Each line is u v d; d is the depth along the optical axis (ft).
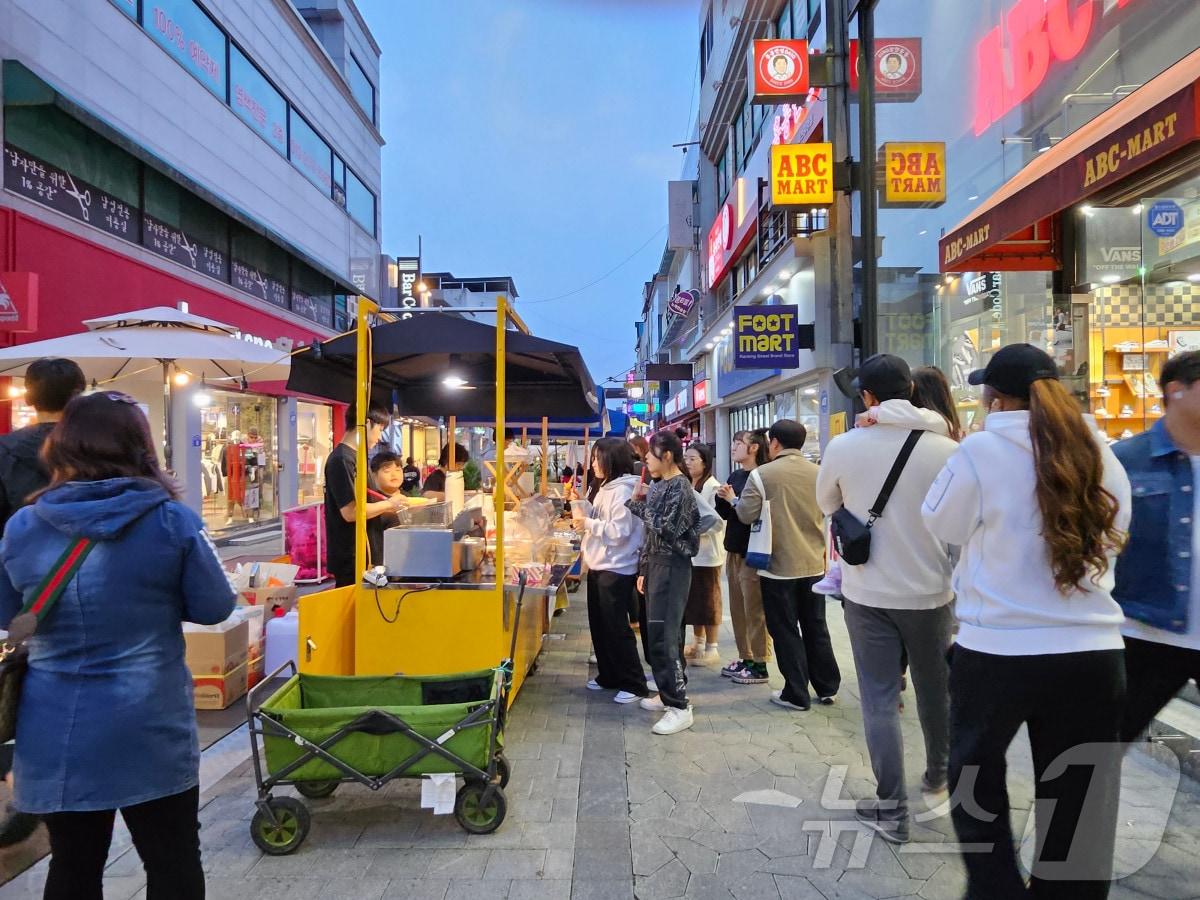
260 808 8.51
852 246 26.40
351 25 66.90
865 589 8.72
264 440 46.14
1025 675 5.85
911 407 8.55
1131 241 15.71
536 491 29.19
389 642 11.60
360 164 67.87
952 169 22.18
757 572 14.76
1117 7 14.92
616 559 13.78
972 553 6.37
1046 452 5.81
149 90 34.50
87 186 29.76
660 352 140.36
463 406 20.35
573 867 8.25
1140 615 7.47
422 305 94.99
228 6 42.45
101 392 5.87
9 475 8.25
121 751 5.31
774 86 25.55
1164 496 7.38
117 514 5.41
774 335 30.37
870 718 8.90
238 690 14.12
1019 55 18.45
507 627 12.32
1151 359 15.84
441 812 8.86
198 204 39.17
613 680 14.66
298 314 53.62
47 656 5.37
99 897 5.87
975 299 21.25
